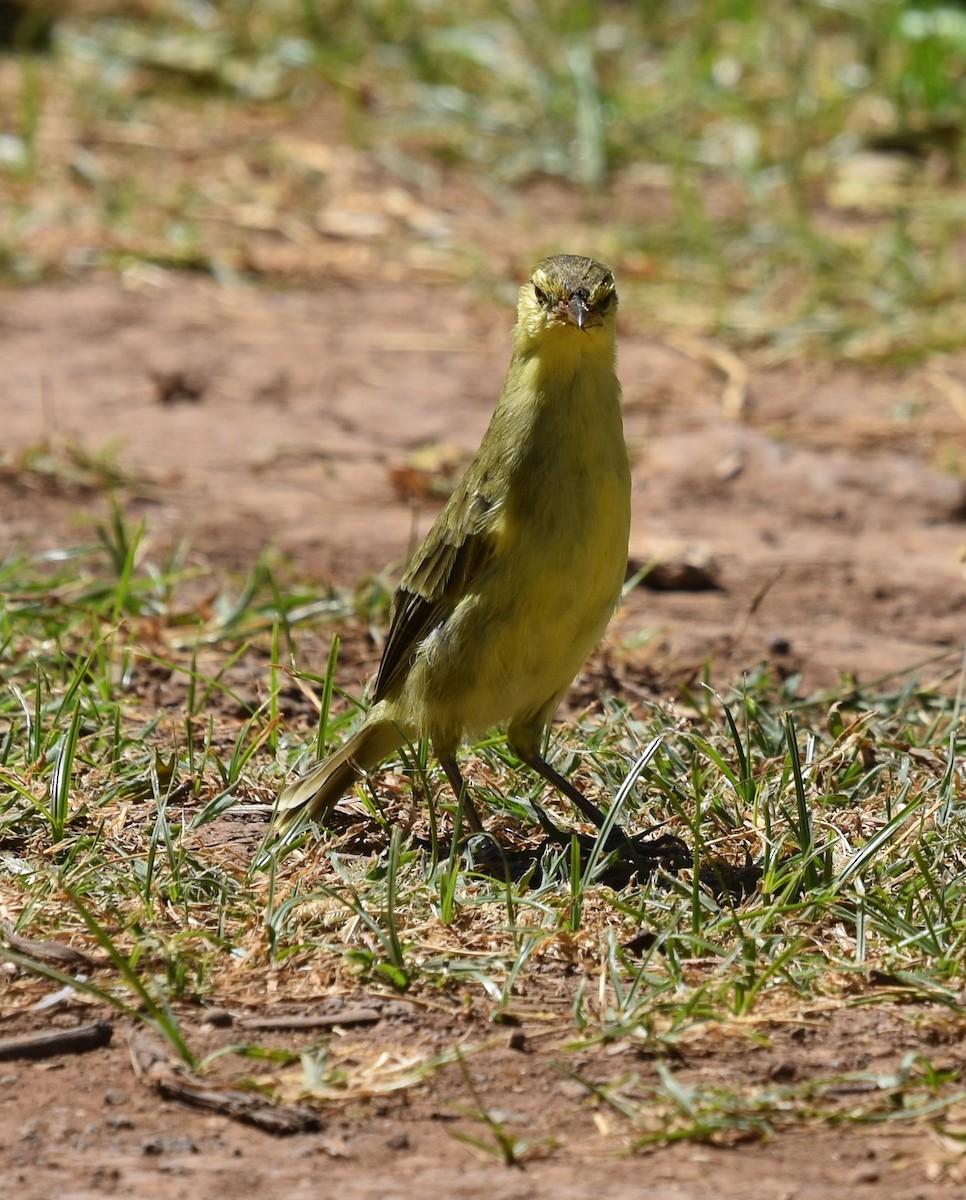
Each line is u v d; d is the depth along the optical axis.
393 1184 6.38
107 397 18.50
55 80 28.80
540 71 28.77
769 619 13.65
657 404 18.89
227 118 27.84
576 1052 7.23
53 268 22.30
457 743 9.33
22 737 10.15
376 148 26.73
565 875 8.75
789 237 23.30
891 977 7.76
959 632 13.40
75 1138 6.70
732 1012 7.46
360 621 12.84
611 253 23.33
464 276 22.75
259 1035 7.36
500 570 8.90
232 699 11.23
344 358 20.00
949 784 9.41
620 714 10.73
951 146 26.91
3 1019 7.44
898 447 17.81
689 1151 6.61
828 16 30.86
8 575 12.59
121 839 8.98
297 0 31.44
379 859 8.77
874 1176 6.44
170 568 13.63
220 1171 6.47
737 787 9.48
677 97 28.22
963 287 22.00
